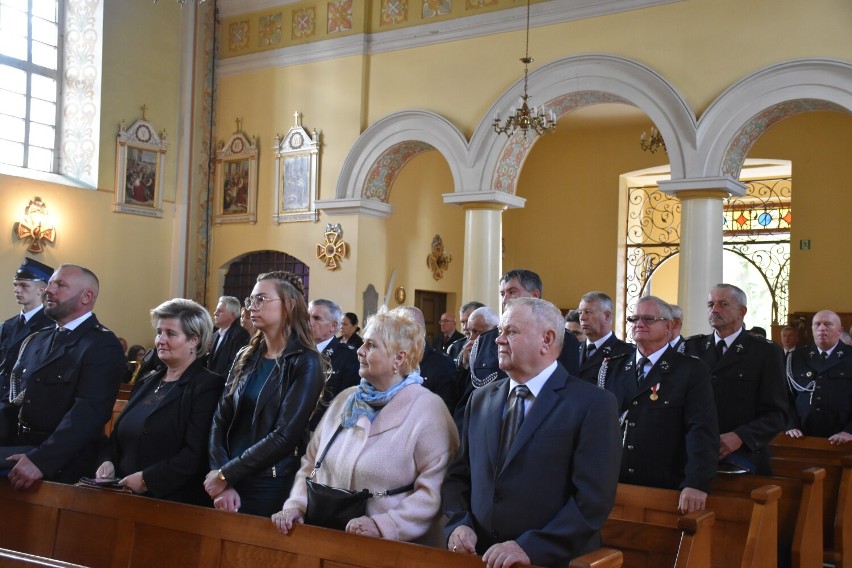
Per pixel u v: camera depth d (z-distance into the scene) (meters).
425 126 13.74
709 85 11.52
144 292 15.54
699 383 4.96
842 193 14.54
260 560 3.81
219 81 16.31
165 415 4.59
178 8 16.19
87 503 4.33
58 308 5.03
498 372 5.64
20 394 5.16
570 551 3.33
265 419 4.34
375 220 14.78
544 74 12.67
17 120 14.57
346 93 14.66
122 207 15.16
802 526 5.01
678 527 3.79
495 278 13.30
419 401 3.96
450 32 13.67
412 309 6.44
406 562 3.45
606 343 5.73
